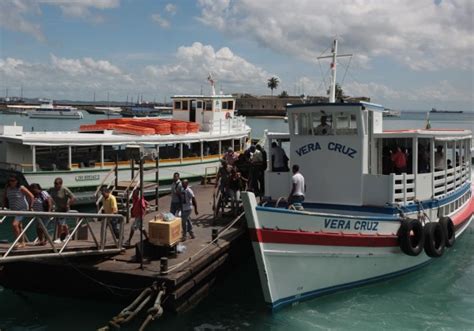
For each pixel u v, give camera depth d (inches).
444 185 660.1
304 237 486.9
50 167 898.7
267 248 468.8
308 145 590.6
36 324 468.1
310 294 512.4
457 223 681.0
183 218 570.3
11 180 485.4
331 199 580.4
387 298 539.8
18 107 5349.4
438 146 672.4
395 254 562.3
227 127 1274.6
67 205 519.8
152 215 705.6
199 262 490.6
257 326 469.7
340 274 523.2
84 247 487.5
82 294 514.9
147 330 450.3
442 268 644.1
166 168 1041.5
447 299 542.6
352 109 553.9
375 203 561.9
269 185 627.5
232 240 574.2
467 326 480.4
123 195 690.8
